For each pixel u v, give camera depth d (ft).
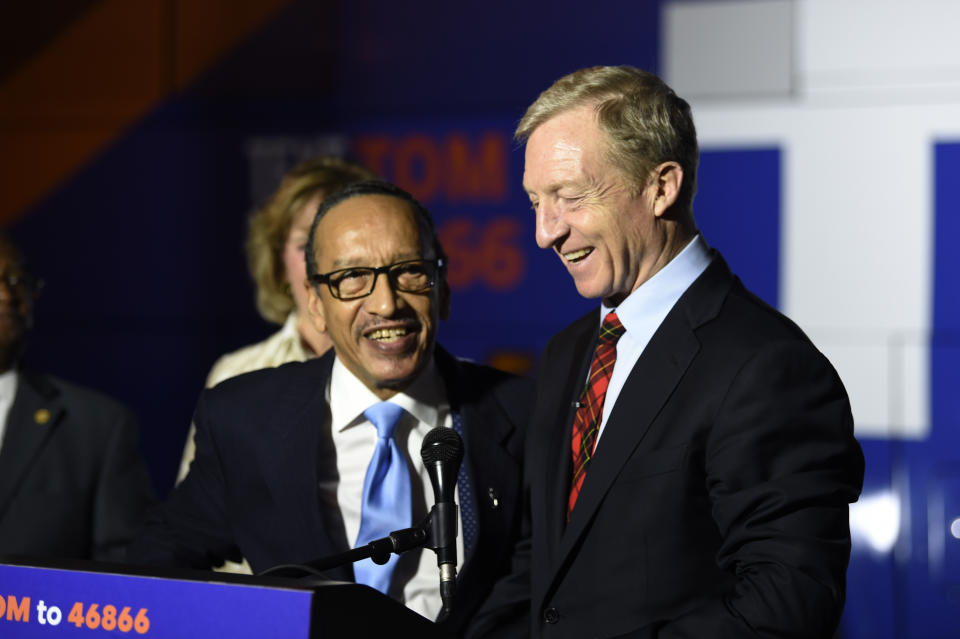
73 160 22.94
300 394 10.76
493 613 10.21
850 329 19.48
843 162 19.54
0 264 14.65
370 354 10.06
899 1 19.40
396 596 10.13
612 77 9.18
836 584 8.19
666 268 9.43
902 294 19.31
